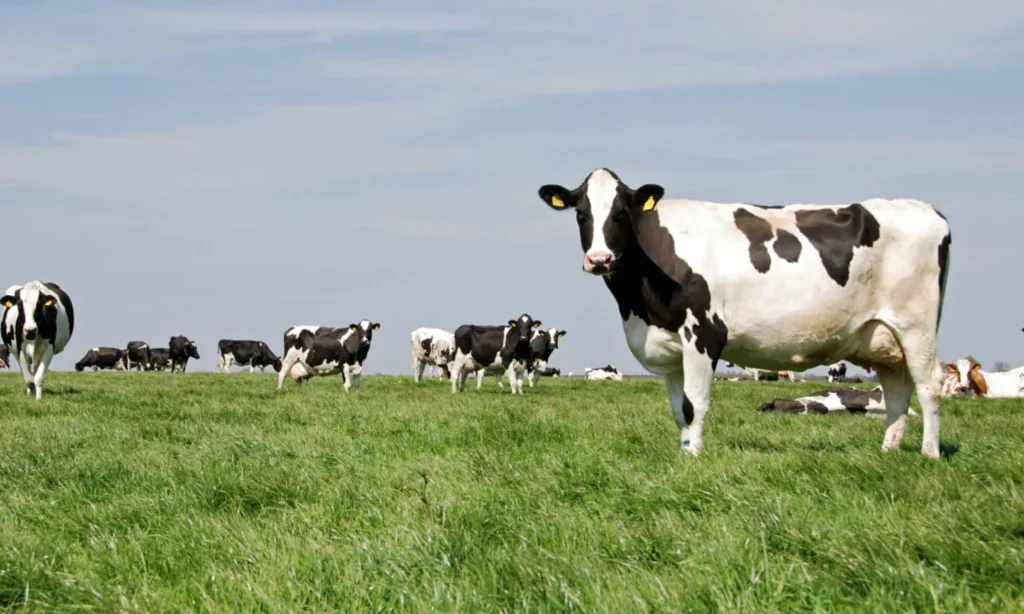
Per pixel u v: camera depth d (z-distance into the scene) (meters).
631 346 10.47
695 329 9.90
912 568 4.97
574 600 4.80
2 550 5.94
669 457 9.33
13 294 22.52
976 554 5.27
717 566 5.23
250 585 5.19
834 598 4.88
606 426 12.78
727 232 10.08
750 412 16.89
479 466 8.73
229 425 12.90
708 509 6.83
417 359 37.53
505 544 5.95
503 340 30.00
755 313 10.01
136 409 15.91
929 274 10.23
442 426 12.71
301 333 28.52
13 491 8.15
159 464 9.16
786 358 10.36
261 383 31.61
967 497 6.66
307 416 14.73
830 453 8.68
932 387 10.21
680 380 10.48
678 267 9.90
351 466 8.98
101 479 8.55
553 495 7.51
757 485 7.31
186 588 5.48
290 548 5.97
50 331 20.61
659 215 10.16
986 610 4.59
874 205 10.41
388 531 6.39
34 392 21.36
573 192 10.19
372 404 17.30
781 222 10.22
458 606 4.84
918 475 7.55
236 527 6.55
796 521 6.07
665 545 5.79
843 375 54.22
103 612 4.97
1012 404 21.98
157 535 6.46
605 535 6.09
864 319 10.23
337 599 5.14
